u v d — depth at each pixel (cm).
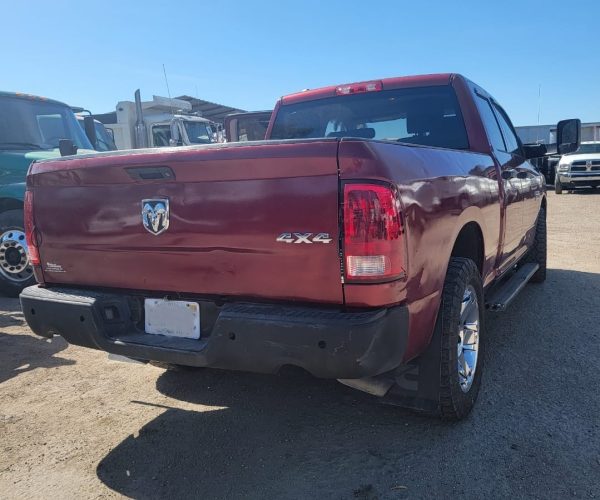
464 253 366
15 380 407
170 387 390
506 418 325
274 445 306
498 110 528
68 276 324
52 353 465
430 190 271
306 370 249
